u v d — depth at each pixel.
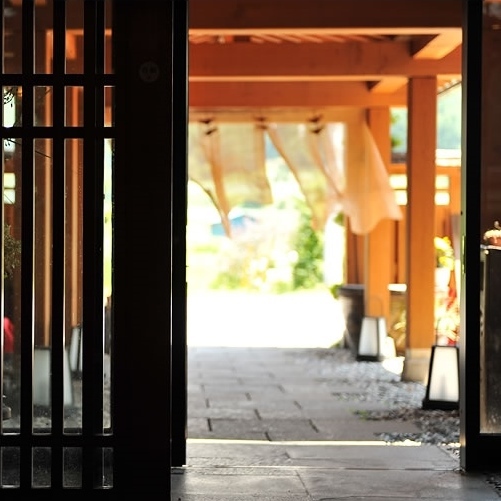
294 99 13.54
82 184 5.54
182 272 6.82
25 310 5.54
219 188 13.80
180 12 6.78
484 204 6.80
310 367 13.64
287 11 9.70
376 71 11.73
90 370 5.49
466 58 6.70
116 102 5.44
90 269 5.51
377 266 14.72
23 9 5.55
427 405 9.86
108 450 5.52
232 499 5.87
